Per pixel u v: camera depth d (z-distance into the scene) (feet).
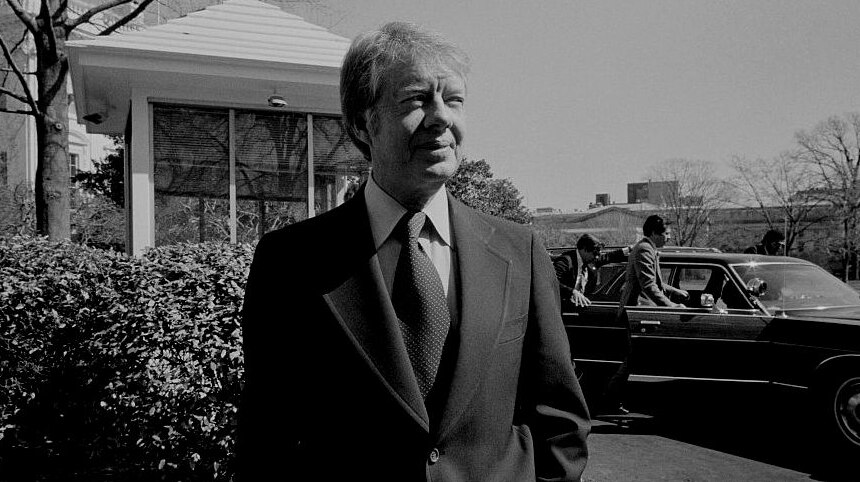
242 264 13.57
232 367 12.73
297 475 5.15
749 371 19.60
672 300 22.03
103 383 13.43
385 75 5.17
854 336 17.83
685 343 20.27
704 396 24.09
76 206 65.10
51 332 14.10
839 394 18.17
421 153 5.16
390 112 5.18
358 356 4.84
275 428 5.25
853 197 166.40
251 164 25.40
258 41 24.31
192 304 12.83
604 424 21.54
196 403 12.69
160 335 12.63
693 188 208.64
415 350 4.94
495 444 5.02
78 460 14.05
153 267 13.47
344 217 5.50
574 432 5.44
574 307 23.70
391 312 4.93
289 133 25.89
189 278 13.08
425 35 5.29
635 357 20.80
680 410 23.30
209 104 24.85
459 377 4.83
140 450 13.42
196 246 14.99
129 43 22.71
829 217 174.91
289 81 23.85
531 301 5.54
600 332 23.06
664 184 212.43
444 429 4.77
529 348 5.50
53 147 30.37
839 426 18.15
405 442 4.74
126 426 13.23
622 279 23.63
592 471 16.85
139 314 12.71
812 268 22.48
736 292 20.98
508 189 94.02
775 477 16.43
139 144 24.08
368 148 5.80
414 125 5.12
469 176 83.30
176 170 24.56
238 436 5.40
